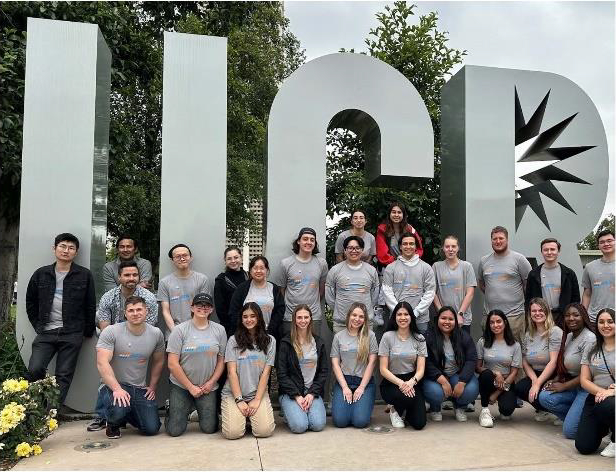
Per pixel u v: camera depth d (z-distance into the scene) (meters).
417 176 5.07
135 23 8.64
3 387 3.55
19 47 6.45
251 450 3.52
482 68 5.46
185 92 4.73
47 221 4.52
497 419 4.37
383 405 4.88
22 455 3.32
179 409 3.89
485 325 4.40
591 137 5.62
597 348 3.61
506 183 5.41
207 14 9.71
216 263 4.68
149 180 8.59
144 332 3.90
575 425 3.71
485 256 4.99
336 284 4.55
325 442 3.70
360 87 5.04
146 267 4.97
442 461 3.28
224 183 4.74
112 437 3.84
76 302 4.34
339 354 4.23
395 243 4.94
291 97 4.91
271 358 4.00
